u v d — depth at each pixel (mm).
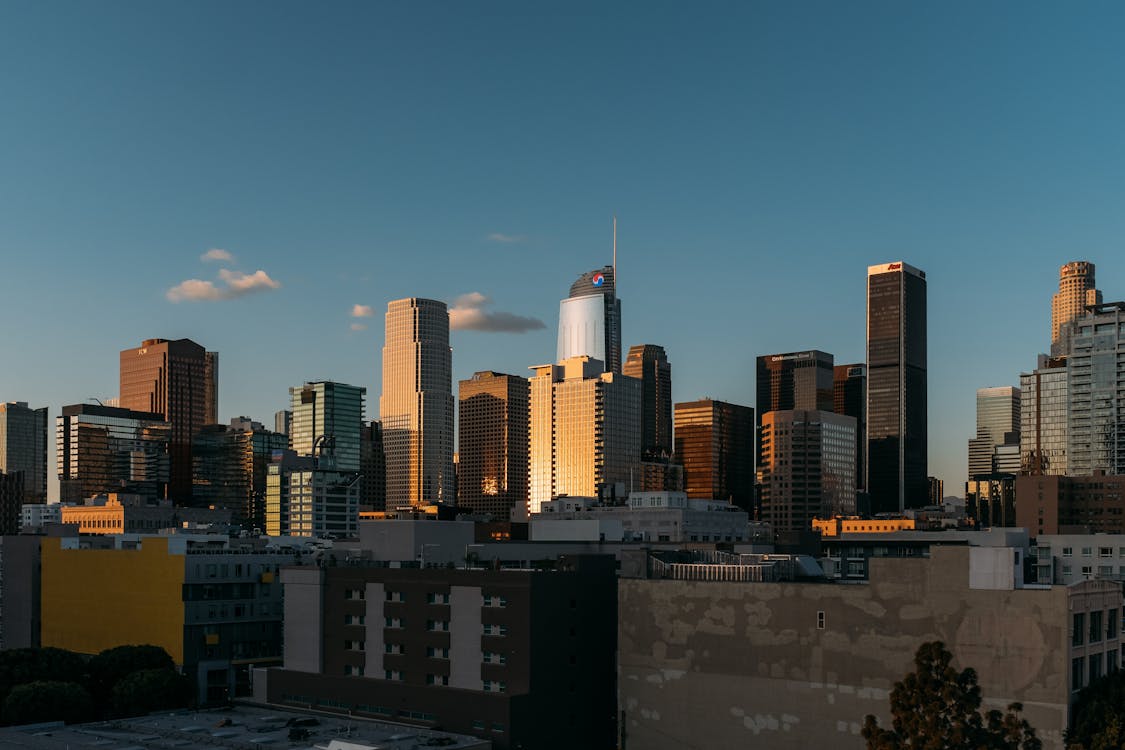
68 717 160250
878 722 117312
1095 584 114188
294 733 134125
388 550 185625
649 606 135375
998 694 109625
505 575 141125
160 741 133000
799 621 123500
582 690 142875
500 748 135375
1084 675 110938
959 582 113062
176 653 191625
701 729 129875
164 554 196250
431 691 143750
